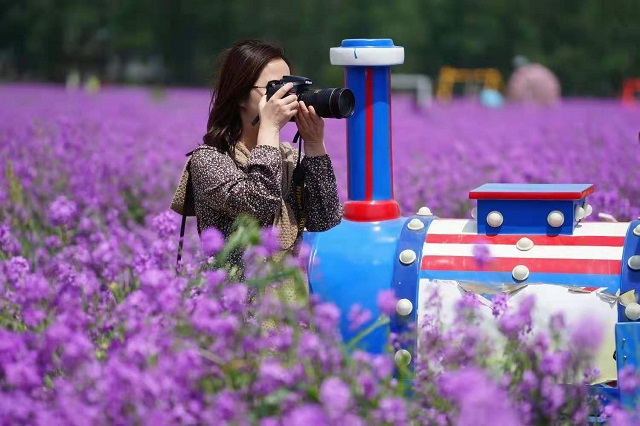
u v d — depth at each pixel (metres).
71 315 4.89
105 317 5.47
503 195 6.00
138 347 4.33
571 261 5.78
